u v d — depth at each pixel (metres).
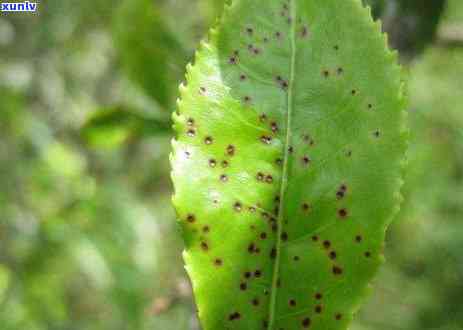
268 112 0.11
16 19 0.49
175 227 0.50
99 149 0.50
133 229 0.38
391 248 0.55
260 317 0.11
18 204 0.42
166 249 0.49
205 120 0.11
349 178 0.11
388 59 0.11
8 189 0.43
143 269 0.36
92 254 0.36
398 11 0.18
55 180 0.41
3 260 0.39
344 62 0.11
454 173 0.51
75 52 0.51
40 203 0.42
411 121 0.51
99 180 0.49
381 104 0.11
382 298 0.55
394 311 0.55
